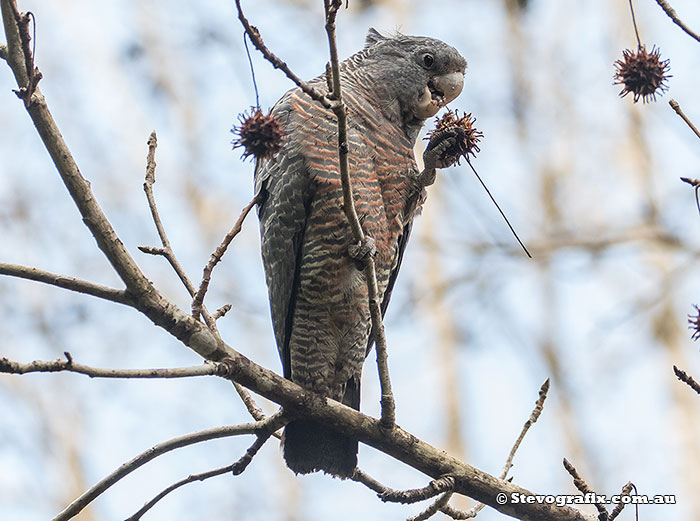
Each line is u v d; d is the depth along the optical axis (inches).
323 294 432.5
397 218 446.6
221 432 345.1
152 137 362.3
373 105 446.9
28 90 291.0
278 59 294.8
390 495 370.6
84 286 308.7
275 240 434.3
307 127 428.5
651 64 340.2
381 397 358.6
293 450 390.9
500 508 365.4
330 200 422.9
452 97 463.8
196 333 322.7
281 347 446.0
